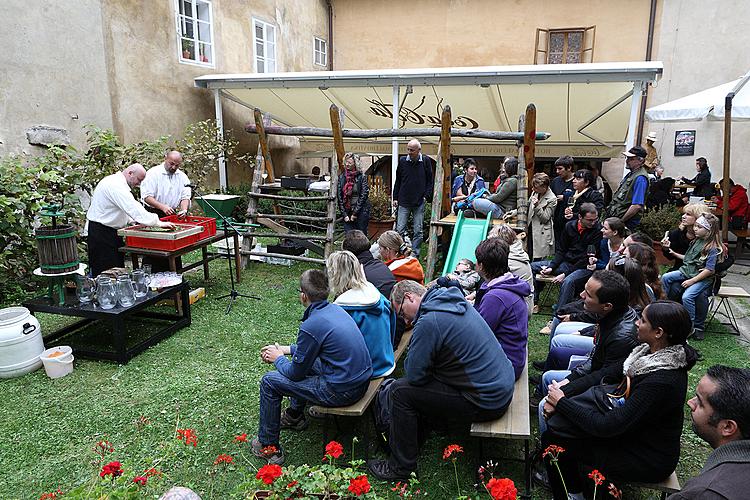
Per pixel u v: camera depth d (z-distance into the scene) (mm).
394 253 4395
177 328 4531
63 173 5871
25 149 6254
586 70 7117
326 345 2553
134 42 7812
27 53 6215
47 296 4152
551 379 2969
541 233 5492
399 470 2559
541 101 8594
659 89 10461
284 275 6375
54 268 3783
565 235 4957
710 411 1512
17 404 3301
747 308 5531
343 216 6676
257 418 3172
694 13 9977
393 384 2551
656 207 7973
